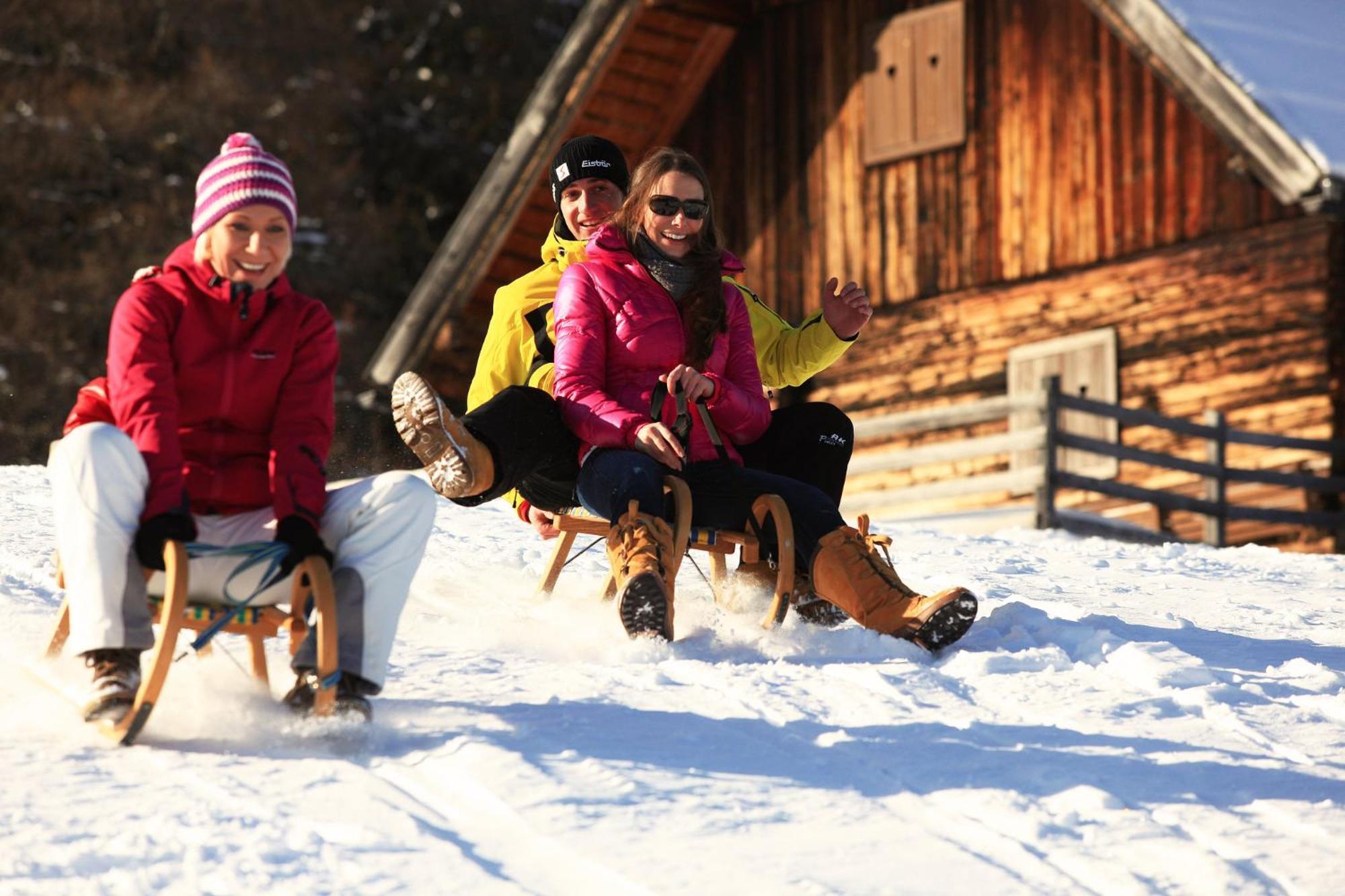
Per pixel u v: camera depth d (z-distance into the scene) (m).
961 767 5.81
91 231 53.53
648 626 7.66
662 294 8.53
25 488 14.25
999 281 31.56
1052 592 10.74
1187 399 29.39
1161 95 29.67
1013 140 31.36
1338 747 6.33
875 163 32.91
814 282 33.78
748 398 8.52
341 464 51.69
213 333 6.27
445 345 33.56
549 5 60.94
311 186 56.12
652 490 7.98
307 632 6.07
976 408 24.47
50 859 4.51
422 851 4.71
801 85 33.84
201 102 54.84
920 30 32.34
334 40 57.47
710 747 5.93
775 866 4.72
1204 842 5.12
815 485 8.78
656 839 4.90
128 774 5.36
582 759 5.63
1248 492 28.56
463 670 7.11
